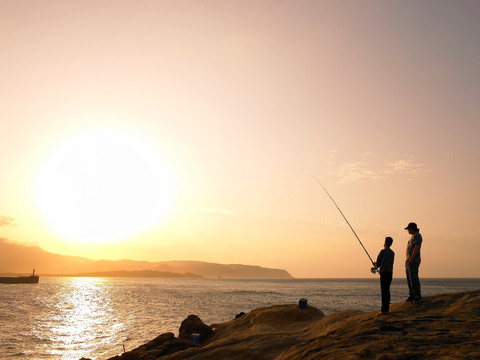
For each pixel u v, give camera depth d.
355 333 9.76
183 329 20.62
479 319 9.22
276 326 18.39
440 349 7.14
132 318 49.75
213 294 111.06
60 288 151.88
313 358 8.35
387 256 11.33
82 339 34.53
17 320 47.31
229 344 13.45
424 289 140.75
